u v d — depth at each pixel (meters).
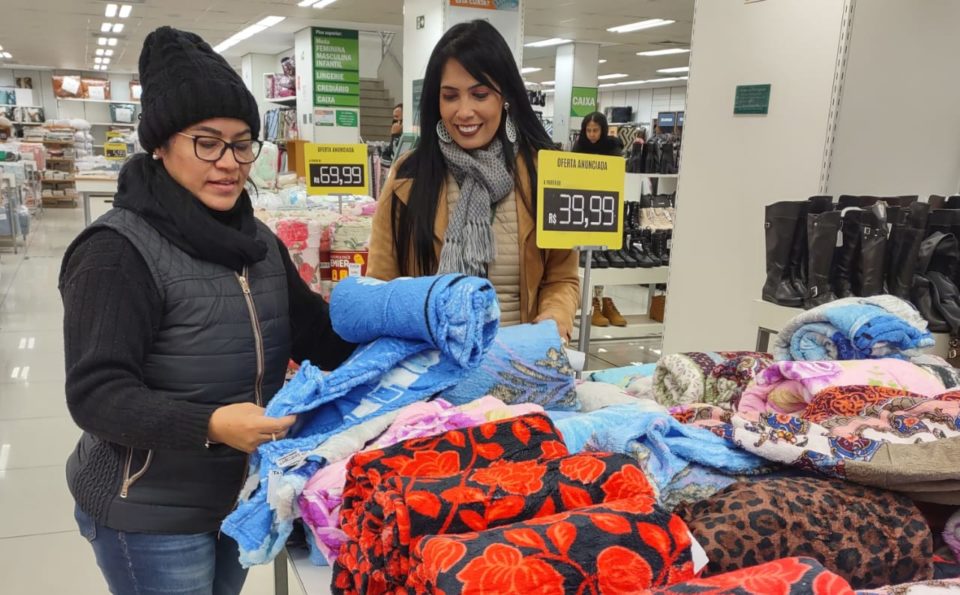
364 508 0.80
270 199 3.98
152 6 9.22
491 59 1.50
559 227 1.52
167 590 1.25
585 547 0.69
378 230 1.74
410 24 6.49
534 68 16.62
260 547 0.93
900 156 3.15
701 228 3.71
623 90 22.41
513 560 0.67
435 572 0.65
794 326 1.46
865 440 0.96
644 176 5.26
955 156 3.28
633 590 0.68
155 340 1.17
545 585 0.66
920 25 3.05
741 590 0.63
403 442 0.91
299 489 0.92
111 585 1.29
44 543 2.52
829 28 2.99
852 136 3.05
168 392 1.19
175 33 1.15
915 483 0.88
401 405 1.07
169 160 1.17
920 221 2.06
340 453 0.96
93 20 10.60
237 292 1.23
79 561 2.43
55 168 12.70
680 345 3.89
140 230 1.15
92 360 1.05
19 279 6.72
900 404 1.10
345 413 1.08
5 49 14.80
